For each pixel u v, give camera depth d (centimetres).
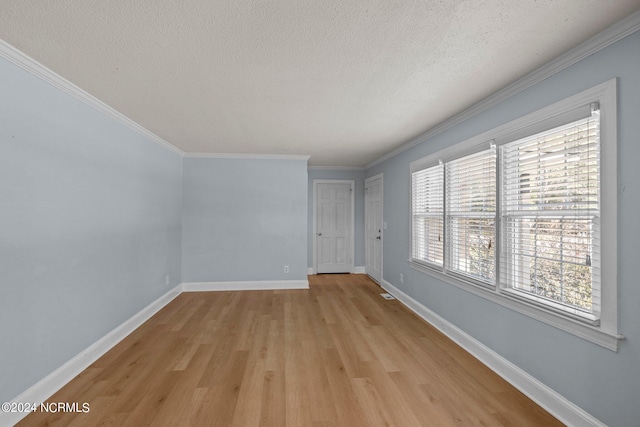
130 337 320
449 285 324
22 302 196
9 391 186
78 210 250
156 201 403
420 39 175
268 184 523
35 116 207
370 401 212
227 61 201
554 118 197
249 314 395
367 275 642
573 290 190
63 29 166
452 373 248
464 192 304
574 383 184
